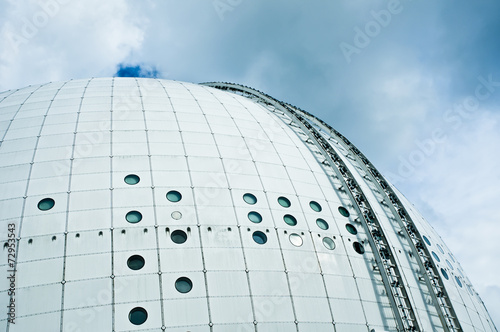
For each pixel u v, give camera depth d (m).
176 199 21.69
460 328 22.61
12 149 23.73
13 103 29.08
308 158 28.98
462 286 27.00
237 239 20.73
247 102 36.09
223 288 18.75
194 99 32.03
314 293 20.06
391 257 23.45
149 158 23.88
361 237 23.91
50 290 17.44
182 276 18.62
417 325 20.97
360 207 25.62
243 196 23.12
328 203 25.27
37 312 16.83
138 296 17.66
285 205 23.66
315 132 32.81
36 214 20.02
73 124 25.88
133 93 30.98
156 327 16.97
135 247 19.17
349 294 20.77
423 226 31.09
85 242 19.08
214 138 27.05
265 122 31.75
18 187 21.27
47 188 21.30
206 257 19.55
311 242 22.11
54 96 29.94
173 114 28.61
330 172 28.44
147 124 26.78
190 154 24.91
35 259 18.34
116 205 20.78
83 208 20.45
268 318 18.53
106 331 16.61
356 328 19.69
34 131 25.20
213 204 22.03
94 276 17.97
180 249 19.52
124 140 24.91
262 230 21.61
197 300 18.06
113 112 27.52
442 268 26.52
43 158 23.05
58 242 18.97
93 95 30.06
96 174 22.25
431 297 23.44
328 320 19.41
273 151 27.97
